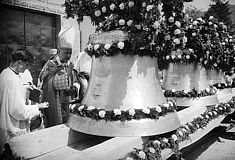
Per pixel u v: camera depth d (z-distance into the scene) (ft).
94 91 8.54
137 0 7.56
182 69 13.58
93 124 7.82
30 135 7.51
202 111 12.19
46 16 23.72
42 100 11.46
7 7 21.29
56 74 11.59
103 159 6.33
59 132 8.09
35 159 7.14
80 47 23.21
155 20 7.50
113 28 8.57
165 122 8.06
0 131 8.89
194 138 10.44
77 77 12.03
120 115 7.63
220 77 18.51
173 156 8.81
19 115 8.95
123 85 8.21
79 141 8.70
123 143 7.07
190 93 12.93
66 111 11.57
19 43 22.35
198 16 13.55
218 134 15.15
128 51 8.02
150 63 8.60
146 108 7.80
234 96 17.78
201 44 12.60
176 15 8.78
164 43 8.49
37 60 23.44
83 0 8.61
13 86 8.95
